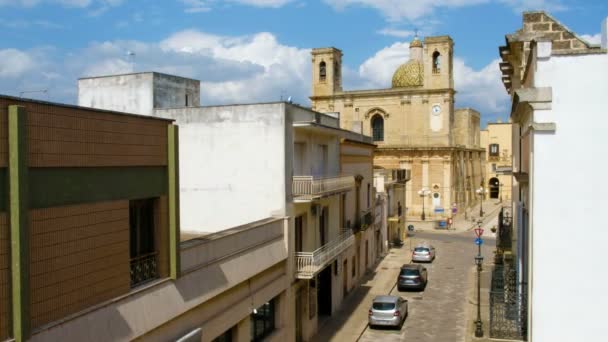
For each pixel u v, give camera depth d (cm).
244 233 1814
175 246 1384
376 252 4431
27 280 962
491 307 1916
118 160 1215
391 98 7031
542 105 1201
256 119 2238
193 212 2317
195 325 1512
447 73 6781
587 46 1250
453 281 3688
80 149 1107
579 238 1191
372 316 2647
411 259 4466
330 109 7294
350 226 3356
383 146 7019
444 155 6825
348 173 3297
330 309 2877
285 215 2203
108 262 1180
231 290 1728
